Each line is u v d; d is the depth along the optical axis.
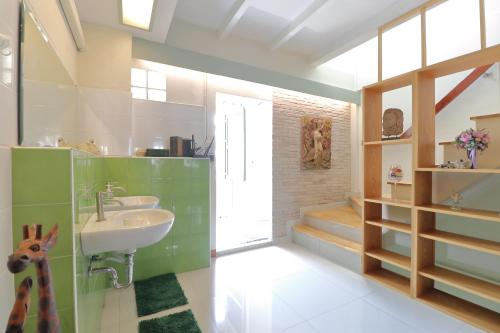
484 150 1.78
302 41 3.11
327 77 3.71
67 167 0.93
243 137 4.38
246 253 3.06
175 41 2.57
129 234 1.20
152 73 2.64
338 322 1.74
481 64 1.84
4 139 0.82
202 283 2.30
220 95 3.11
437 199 2.11
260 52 3.10
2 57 0.82
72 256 0.94
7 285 0.80
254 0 2.37
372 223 2.36
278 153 3.46
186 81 2.81
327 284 2.28
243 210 4.50
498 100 2.40
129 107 2.28
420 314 1.82
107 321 1.74
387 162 3.43
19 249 0.63
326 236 3.05
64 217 0.93
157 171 2.41
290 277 2.42
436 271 1.98
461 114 2.63
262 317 1.80
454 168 1.79
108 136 2.21
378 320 1.76
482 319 1.69
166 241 2.46
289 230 3.54
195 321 1.73
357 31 2.77
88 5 1.92
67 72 1.75
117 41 2.24
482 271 1.86
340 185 4.14
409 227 2.14
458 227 1.99
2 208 0.79
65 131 1.72
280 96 3.48
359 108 4.14
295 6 2.46
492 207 1.80
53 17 1.46
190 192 2.58
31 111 1.11
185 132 2.75
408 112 3.33
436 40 3.09
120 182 2.25
